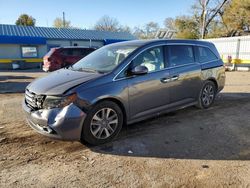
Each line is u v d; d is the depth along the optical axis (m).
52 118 3.70
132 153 3.86
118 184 3.05
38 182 3.12
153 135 4.55
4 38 23.27
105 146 4.11
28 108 4.05
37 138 4.45
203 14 34.66
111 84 4.14
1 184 3.07
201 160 3.64
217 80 6.29
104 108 4.09
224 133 4.65
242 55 18.62
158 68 4.87
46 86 3.98
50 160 3.67
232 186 3.01
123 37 32.47
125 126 4.97
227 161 3.61
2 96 8.33
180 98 5.34
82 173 3.31
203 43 6.11
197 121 5.30
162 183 3.07
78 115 3.75
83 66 4.84
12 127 5.02
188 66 5.46
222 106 6.50
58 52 15.76
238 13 30.08
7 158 3.73
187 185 3.04
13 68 22.95
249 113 5.89
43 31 28.12
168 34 25.78
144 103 4.63
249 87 9.66
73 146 4.11
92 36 29.78
